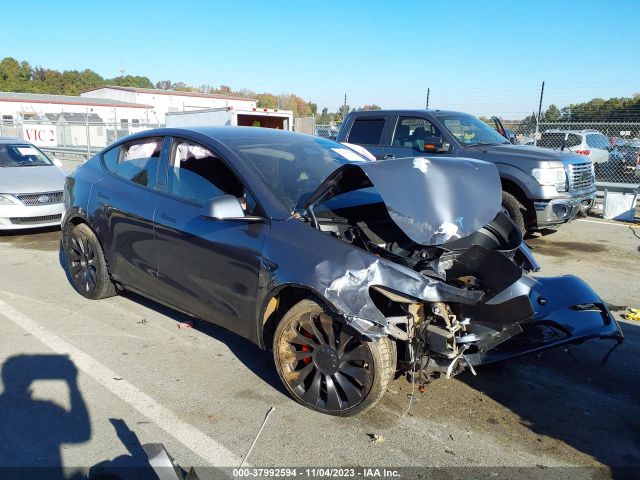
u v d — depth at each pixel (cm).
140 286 466
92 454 304
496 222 405
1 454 303
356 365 329
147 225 438
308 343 340
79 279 546
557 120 1728
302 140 474
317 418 340
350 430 328
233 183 407
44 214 838
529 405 358
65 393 367
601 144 1700
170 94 5325
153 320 495
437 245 342
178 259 414
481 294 323
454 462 300
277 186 383
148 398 362
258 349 438
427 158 388
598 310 381
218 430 327
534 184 766
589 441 321
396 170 362
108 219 483
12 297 555
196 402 358
